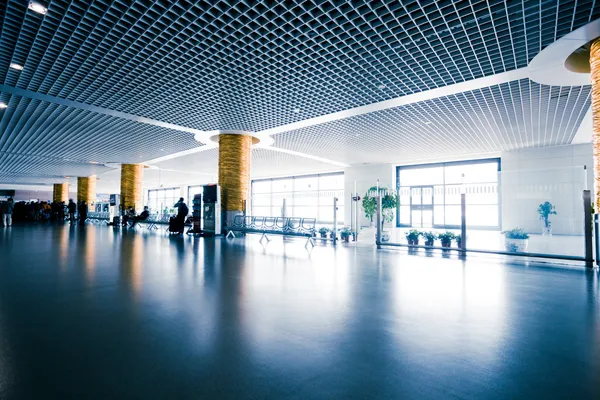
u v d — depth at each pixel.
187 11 4.88
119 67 6.61
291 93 8.04
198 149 15.08
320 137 12.84
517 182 15.18
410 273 5.72
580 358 2.45
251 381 2.09
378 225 9.48
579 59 6.31
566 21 4.98
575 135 12.48
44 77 7.06
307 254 8.02
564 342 2.75
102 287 4.54
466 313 3.51
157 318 3.29
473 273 5.76
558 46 5.64
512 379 2.14
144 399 1.88
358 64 6.43
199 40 5.66
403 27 5.18
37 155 16.81
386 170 19.86
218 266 6.21
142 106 9.02
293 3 4.78
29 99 8.50
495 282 5.05
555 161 14.38
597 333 2.96
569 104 8.86
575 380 2.13
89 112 9.63
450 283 4.96
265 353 2.50
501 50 5.91
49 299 3.94
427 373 2.21
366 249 9.20
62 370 2.22
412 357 2.46
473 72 6.82
